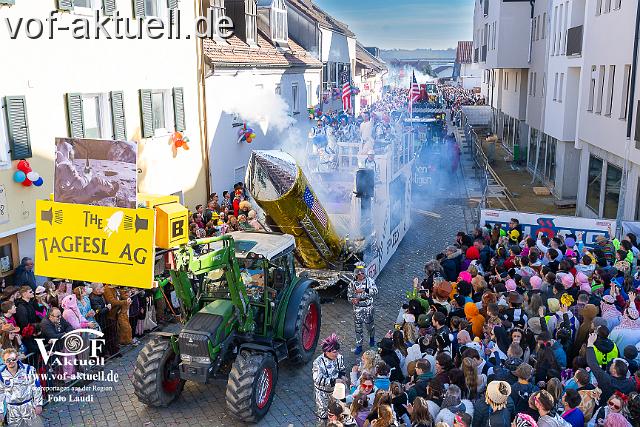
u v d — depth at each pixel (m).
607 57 18.39
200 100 17.95
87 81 13.39
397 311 13.62
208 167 18.50
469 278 11.18
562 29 23.81
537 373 7.86
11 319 9.23
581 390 6.93
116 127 14.30
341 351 11.66
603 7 18.95
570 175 24.48
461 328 8.91
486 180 26.09
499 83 40.66
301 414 9.48
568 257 12.12
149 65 15.55
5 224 11.35
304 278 10.98
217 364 8.92
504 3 30.78
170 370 9.43
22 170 11.55
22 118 11.59
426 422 6.44
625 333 8.62
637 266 11.93
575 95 22.91
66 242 6.85
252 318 9.51
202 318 8.91
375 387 7.53
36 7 11.88
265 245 10.05
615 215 18.48
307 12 29.52
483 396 6.89
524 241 13.48
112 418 9.35
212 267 8.66
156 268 9.41
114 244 6.73
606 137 18.52
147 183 15.70
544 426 6.18
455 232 20.38
